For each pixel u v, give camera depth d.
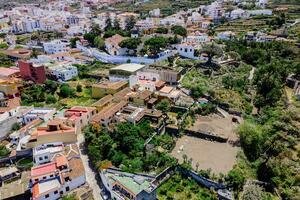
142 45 176.00
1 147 83.19
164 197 65.50
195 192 67.25
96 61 166.25
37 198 62.38
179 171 73.44
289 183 71.50
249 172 75.19
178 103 108.94
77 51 185.75
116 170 70.31
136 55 164.88
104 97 110.62
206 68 145.62
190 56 162.75
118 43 172.88
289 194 67.00
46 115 96.12
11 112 97.06
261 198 63.53
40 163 75.75
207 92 116.69
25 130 87.69
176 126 93.38
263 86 115.50
